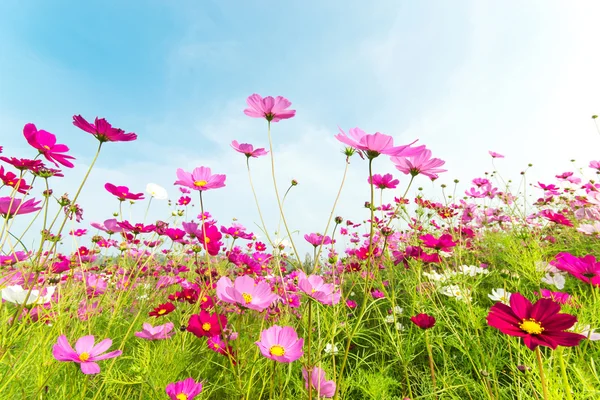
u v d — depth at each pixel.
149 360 0.58
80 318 0.70
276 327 0.42
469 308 0.60
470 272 0.80
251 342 0.64
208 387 0.62
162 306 0.68
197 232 0.55
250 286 0.44
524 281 0.87
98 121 0.45
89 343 0.46
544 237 1.02
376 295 0.77
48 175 0.52
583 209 1.24
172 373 0.58
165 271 1.18
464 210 1.40
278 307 0.70
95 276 0.89
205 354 0.75
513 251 0.66
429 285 0.82
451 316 0.74
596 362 0.52
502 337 0.65
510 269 0.89
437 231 1.34
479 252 1.16
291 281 0.79
